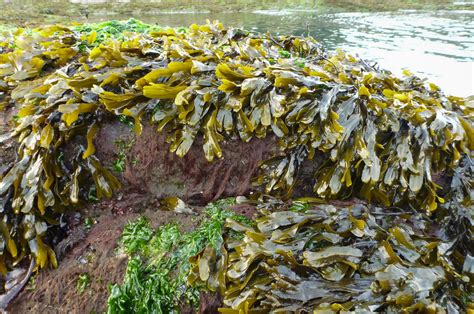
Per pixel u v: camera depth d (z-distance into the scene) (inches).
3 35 141.6
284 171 97.8
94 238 98.2
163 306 85.4
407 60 246.7
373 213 92.7
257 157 99.9
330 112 91.9
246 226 90.0
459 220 91.6
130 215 101.7
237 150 100.1
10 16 282.4
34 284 94.2
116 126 102.4
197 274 85.2
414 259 80.8
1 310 91.4
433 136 92.1
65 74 102.3
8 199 96.7
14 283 94.7
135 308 86.0
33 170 96.0
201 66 96.3
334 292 76.9
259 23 330.3
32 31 140.2
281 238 84.7
